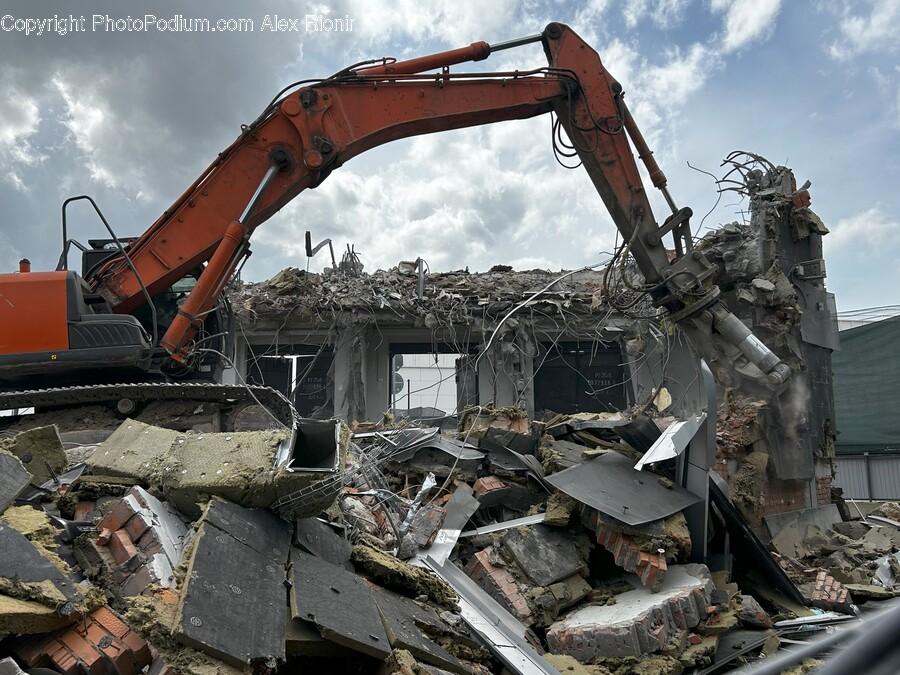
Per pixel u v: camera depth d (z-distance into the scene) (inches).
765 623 277.6
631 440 342.3
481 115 385.4
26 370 304.7
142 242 354.9
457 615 214.2
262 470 187.6
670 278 392.8
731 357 397.1
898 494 919.0
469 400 688.4
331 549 204.1
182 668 129.6
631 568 272.8
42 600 143.0
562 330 677.3
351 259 744.3
